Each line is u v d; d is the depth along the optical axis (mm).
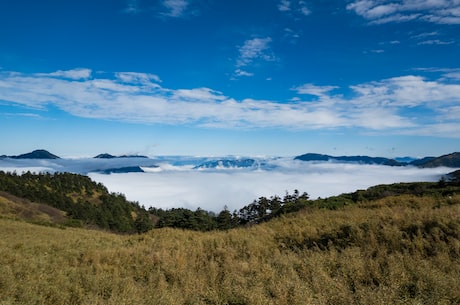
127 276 10344
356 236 11375
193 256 12305
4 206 104625
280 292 7086
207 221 59500
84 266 11789
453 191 25672
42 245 16484
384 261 8734
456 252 8875
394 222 12102
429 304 6027
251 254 11750
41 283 8953
